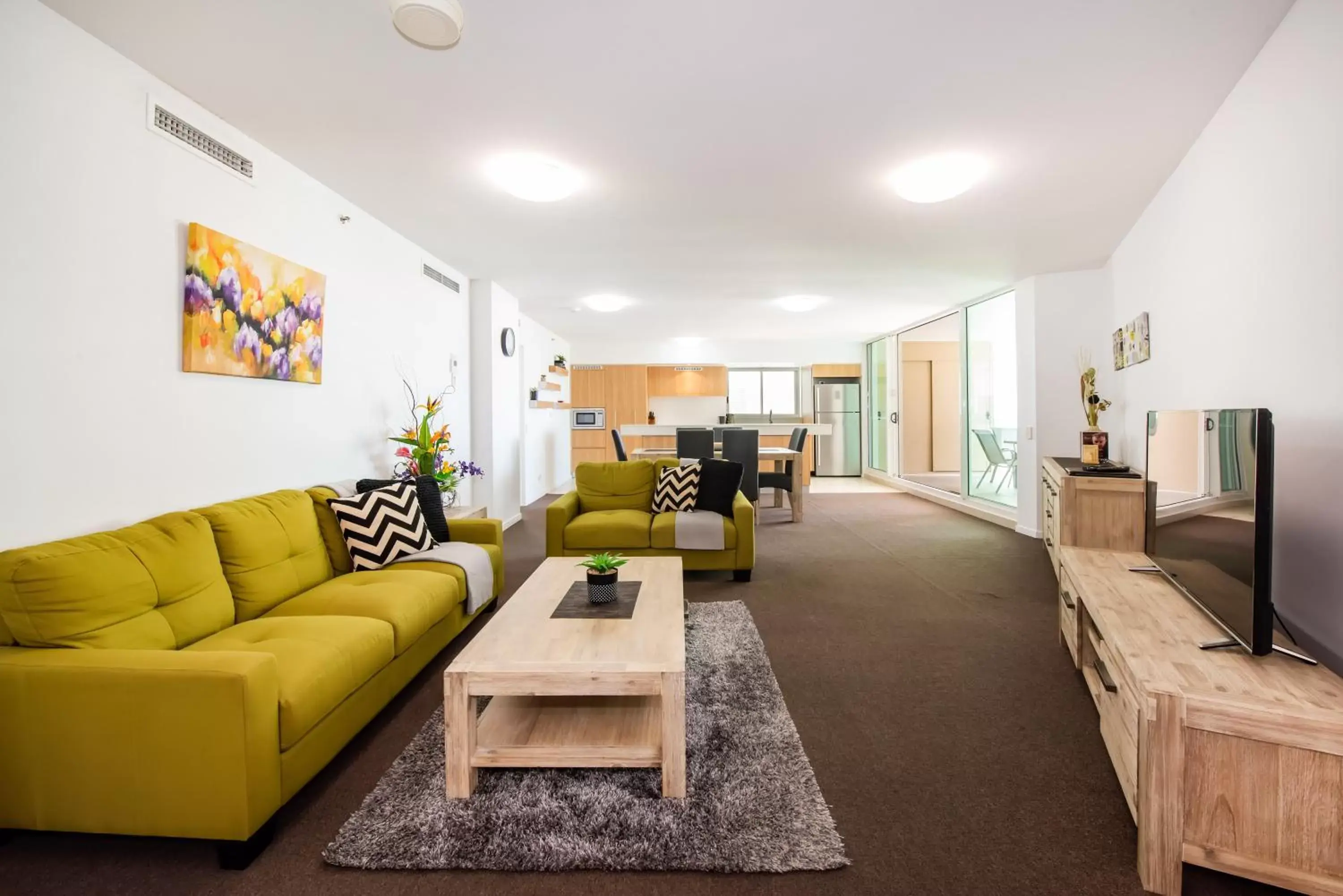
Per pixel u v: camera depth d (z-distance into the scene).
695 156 2.85
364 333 3.62
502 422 5.75
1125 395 4.44
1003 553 4.84
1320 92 1.79
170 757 1.46
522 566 4.44
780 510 7.00
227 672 1.46
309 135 2.63
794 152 2.81
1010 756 1.97
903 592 3.79
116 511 2.05
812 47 2.02
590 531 4.05
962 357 6.83
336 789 1.82
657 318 7.55
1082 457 3.75
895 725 2.17
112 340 2.03
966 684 2.49
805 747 2.03
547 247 4.35
